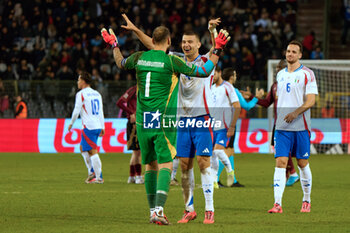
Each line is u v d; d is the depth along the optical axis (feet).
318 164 171.53
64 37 284.00
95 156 123.13
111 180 130.31
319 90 220.64
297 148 85.51
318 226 73.00
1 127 212.64
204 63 76.48
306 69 85.15
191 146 76.89
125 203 94.43
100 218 79.30
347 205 93.30
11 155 198.49
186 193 77.87
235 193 108.58
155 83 72.54
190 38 76.54
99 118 124.16
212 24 72.18
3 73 262.26
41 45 278.87
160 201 72.54
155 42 74.33
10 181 126.62
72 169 153.69
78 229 70.08
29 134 210.59
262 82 218.79
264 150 206.69
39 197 101.24
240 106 115.65
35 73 261.03
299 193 109.40
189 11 281.74
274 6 290.35
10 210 86.53
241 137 207.82
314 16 296.51
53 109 225.35
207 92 75.82
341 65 213.05
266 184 123.34
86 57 265.13
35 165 164.66
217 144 115.14
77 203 94.22
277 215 82.69
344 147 211.61
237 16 280.51
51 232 68.18
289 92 84.94
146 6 294.66
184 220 76.48
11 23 284.82
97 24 279.69
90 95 123.54
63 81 225.97
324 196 104.83
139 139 74.49
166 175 72.69
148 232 67.77
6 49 276.82
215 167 115.55
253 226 72.79
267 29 271.90
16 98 223.51
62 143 209.46
